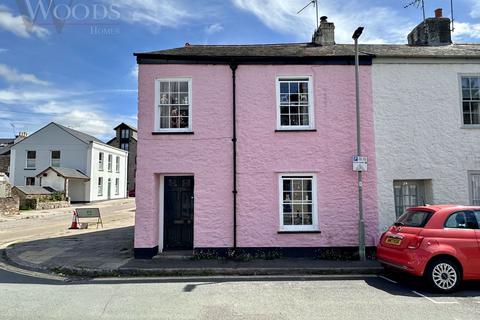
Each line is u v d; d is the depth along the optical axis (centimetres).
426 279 696
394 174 1067
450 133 1090
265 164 1055
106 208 3269
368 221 1048
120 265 917
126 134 5984
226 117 1065
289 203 1063
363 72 1092
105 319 546
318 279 810
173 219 1084
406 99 1091
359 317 551
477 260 692
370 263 927
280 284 763
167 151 1052
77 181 3900
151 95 1065
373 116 1081
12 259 1033
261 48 1238
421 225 722
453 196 1070
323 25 1299
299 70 1084
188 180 1094
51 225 1962
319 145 1062
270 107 1071
